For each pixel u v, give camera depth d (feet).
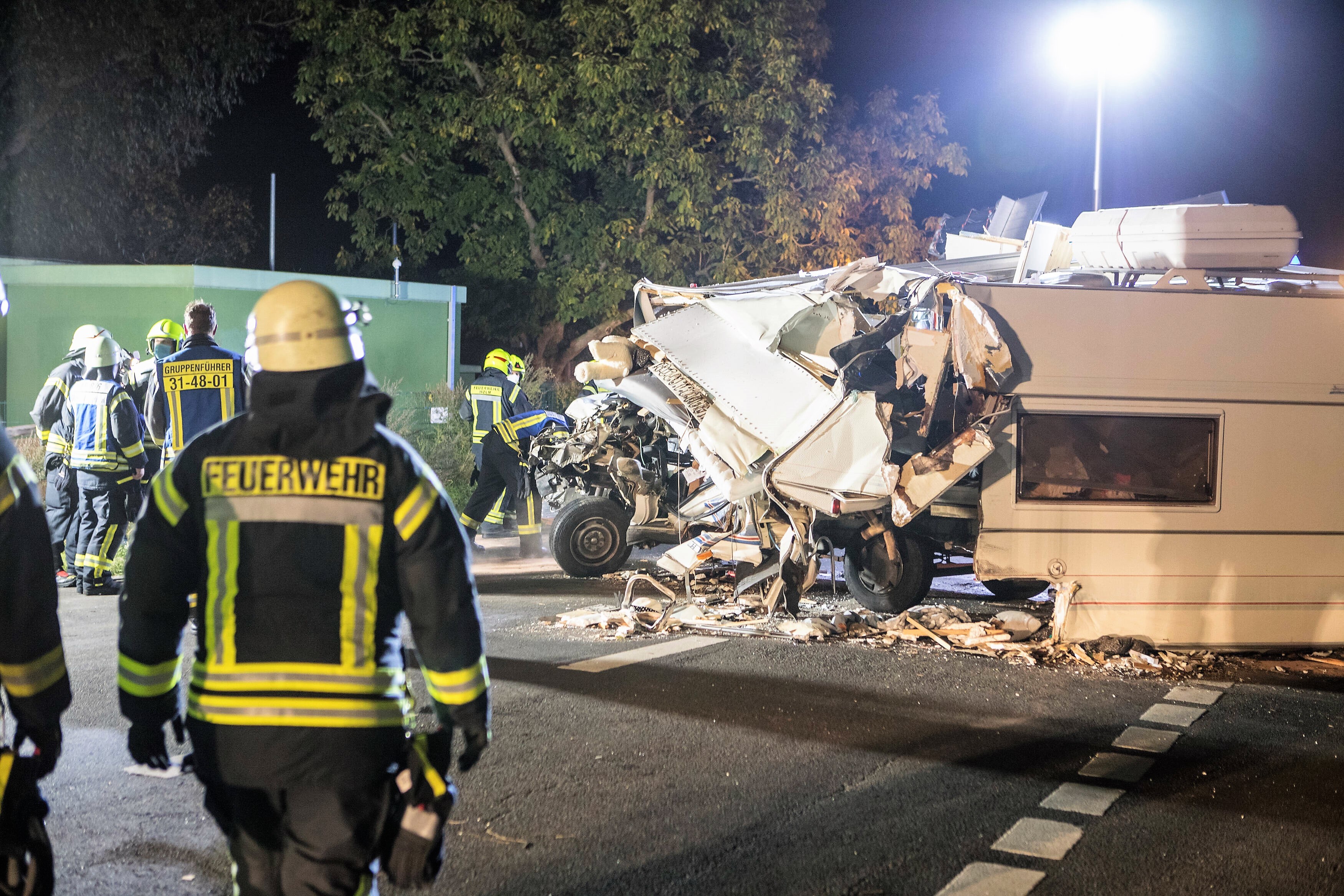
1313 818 14.67
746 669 21.72
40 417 29.32
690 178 68.95
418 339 60.13
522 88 66.44
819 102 69.72
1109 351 23.11
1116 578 23.29
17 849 8.08
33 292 54.54
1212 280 25.99
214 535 7.86
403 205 69.67
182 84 71.00
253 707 7.57
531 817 14.32
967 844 13.67
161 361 21.80
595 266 71.46
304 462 7.81
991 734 18.10
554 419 33.30
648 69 66.13
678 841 13.65
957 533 26.96
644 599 27.37
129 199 75.56
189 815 14.15
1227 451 23.38
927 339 23.34
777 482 24.03
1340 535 23.70
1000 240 30.25
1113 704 19.97
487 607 27.45
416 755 7.89
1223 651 23.61
